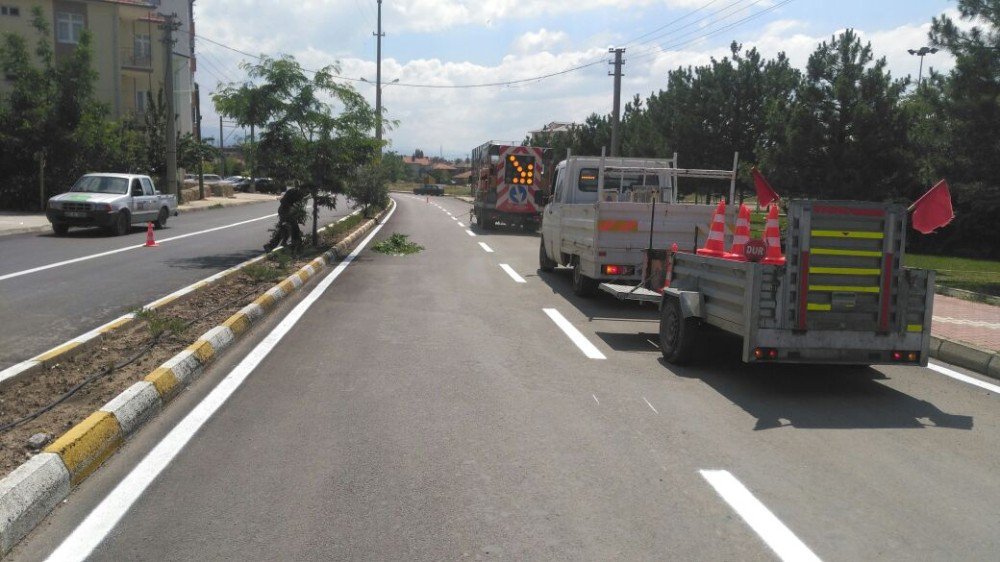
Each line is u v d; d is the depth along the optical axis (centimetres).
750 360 630
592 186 1356
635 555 359
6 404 540
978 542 378
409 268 1555
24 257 1526
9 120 2761
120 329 800
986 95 1294
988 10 1306
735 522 396
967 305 1126
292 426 539
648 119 3072
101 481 439
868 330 643
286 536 373
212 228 2472
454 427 542
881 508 417
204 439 511
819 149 1811
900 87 1781
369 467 464
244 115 1606
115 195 2117
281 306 1060
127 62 4419
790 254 627
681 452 500
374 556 355
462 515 400
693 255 754
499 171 2766
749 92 2555
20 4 3925
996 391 682
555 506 412
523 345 831
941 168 1391
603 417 573
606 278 1070
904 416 595
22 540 368
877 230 639
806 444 522
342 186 1739
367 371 700
